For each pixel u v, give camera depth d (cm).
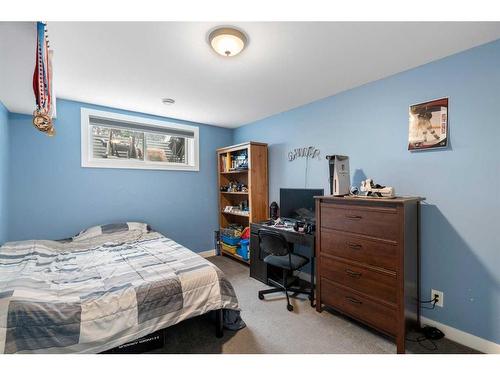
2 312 125
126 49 179
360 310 198
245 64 204
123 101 295
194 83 243
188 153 405
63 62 197
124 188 334
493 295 172
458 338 187
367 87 246
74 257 229
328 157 238
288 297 249
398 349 174
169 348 178
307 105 307
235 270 349
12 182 262
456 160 188
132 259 221
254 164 353
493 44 170
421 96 207
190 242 397
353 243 202
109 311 146
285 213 318
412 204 191
